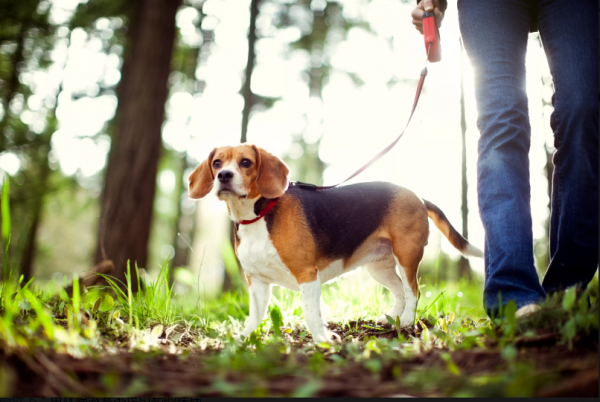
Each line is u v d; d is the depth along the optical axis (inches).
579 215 95.3
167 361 77.2
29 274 508.1
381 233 139.6
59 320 107.7
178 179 666.8
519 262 92.0
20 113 521.0
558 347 68.7
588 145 94.2
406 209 141.2
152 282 127.5
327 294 189.9
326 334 112.5
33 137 521.3
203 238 914.1
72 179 566.9
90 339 83.4
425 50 125.3
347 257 134.7
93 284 163.5
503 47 103.3
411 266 138.4
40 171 534.9
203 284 152.3
